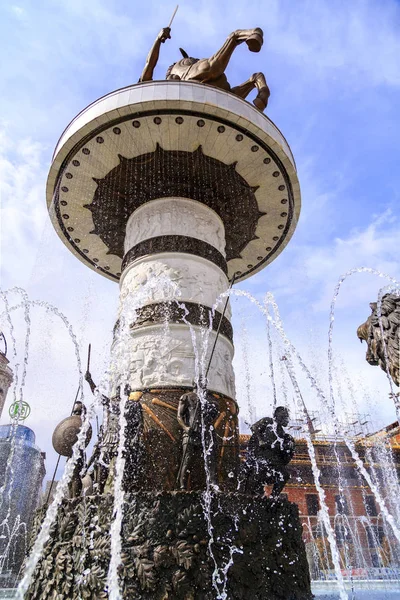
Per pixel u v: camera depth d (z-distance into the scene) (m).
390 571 17.48
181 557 5.72
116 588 5.55
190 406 7.53
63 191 12.02
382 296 4.52
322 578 16.03
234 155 11.12
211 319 9.63
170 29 12.61
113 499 6.28
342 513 24.52
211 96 10.28
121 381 8.84
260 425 8.09
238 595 5.84
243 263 15.30
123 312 9.97
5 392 24.95
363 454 26.45
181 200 11.37
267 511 6.97
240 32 12.15
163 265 10.14
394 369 4.12
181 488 6.89
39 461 22.66
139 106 10.02
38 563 6.60
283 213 12.88
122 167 11.32
